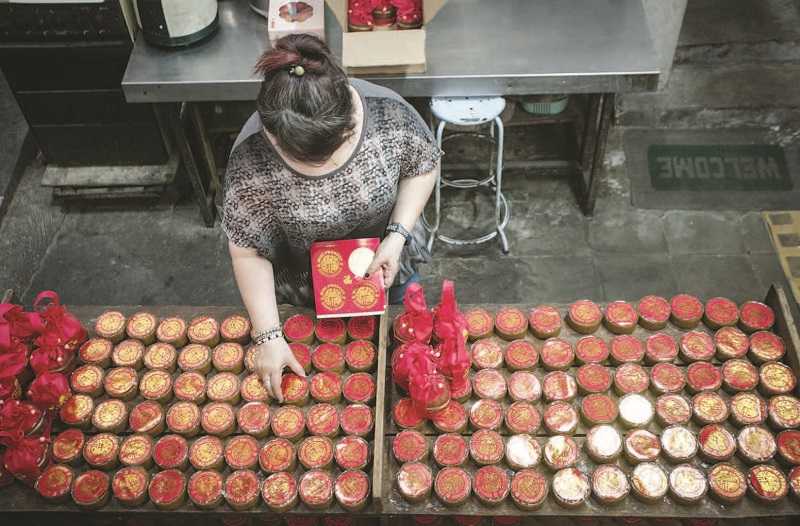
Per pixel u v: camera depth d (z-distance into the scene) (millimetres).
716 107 4156
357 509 1940
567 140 4055
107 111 3502
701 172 3969
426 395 1992
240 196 1848
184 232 3852
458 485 1960
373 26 2910
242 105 3719
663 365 2160
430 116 3553
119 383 2174
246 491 1970
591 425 2072
